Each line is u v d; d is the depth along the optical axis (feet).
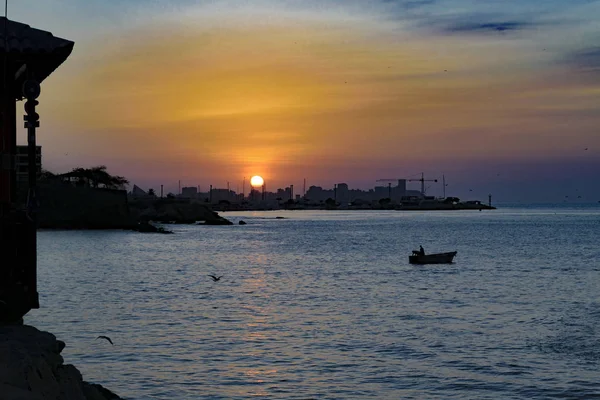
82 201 494.59
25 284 55.52
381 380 86.74
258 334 114.62
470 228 620.49
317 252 334.24
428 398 79.92
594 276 216.74
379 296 167.63
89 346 103.55
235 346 104.88
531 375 88.74
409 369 91.86
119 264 254.06
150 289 178.91
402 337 112.37
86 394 55.57
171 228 613.11
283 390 82.33
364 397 79.97
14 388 38.42
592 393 81.35
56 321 125.18
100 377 86.63
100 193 505.25
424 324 124.98
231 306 148.36
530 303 153.79
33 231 55.42
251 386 83.71
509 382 85.66
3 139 55.83
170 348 102.83
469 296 167.02
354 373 89.92
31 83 53.78
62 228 483.10
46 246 342.85
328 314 137.69
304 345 106.01
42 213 479.41
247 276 218.79
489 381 86.17
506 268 246.68
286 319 130.93
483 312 140.15
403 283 198.29
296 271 237.25
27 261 55.42
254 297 164.66
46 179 514.27
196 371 90.07
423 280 206.59
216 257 297.74
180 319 129.39
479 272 231.91
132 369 90.53
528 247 365.20
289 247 370.73
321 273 229.86
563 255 308.19
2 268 55.01
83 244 360.69
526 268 246.47
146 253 312.71
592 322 126.93
